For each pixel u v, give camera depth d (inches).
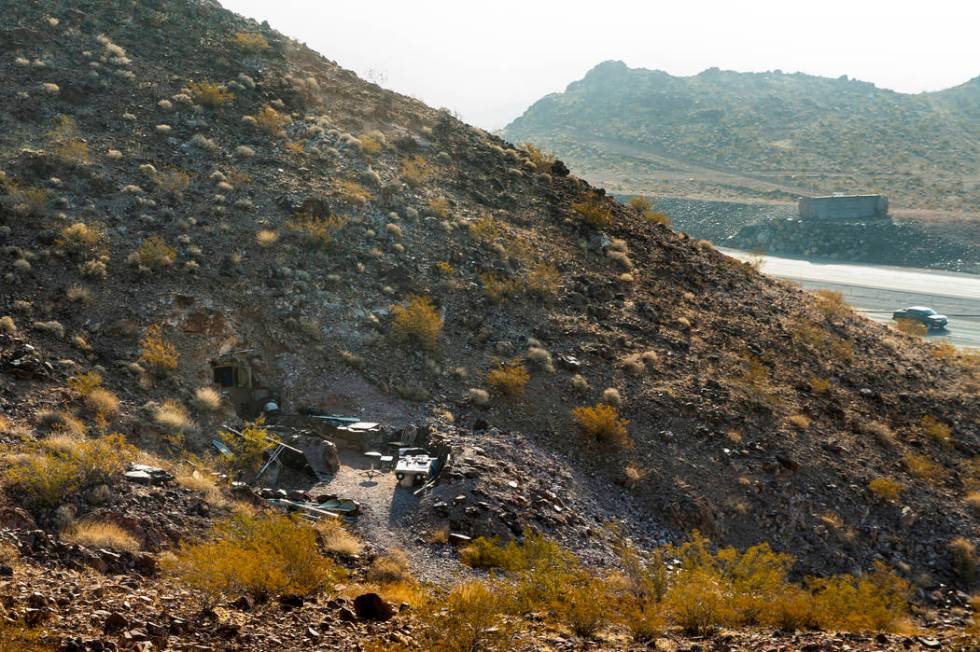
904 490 1176.8
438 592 637.9
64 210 1285.7
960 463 1298.0
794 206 7219.5
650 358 1363.2
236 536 605.9
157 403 976.3
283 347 1184.2
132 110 1675.7
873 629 617.9
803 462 1180.5
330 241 1423.5
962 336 3031.5
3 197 1259.2
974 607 980.6
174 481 767.1
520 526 871.7
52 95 1630.2
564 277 1598.2
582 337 1395.2
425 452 1025.5
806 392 1396.4
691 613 547.8
